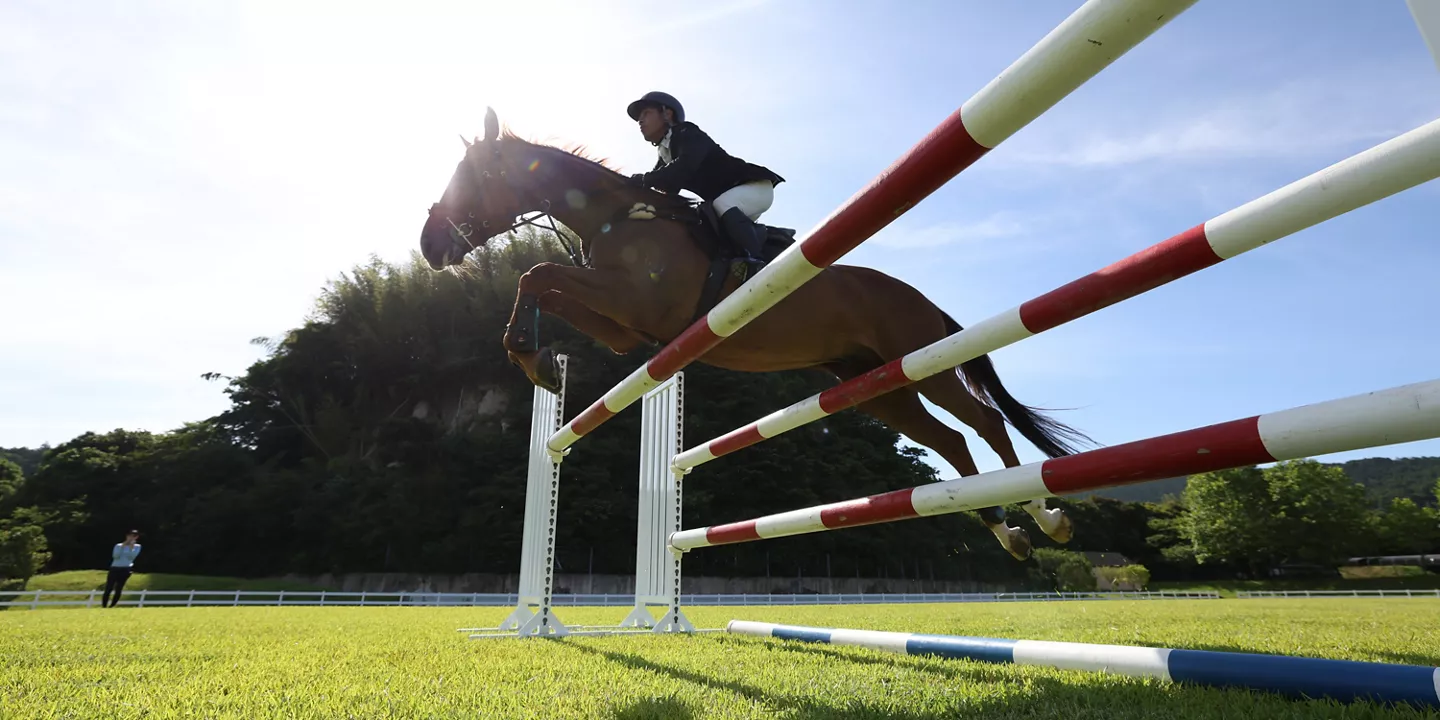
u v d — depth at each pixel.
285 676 2.23
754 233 2.74
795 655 2.88
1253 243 1.38
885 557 31.06
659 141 3.02
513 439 31.22
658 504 4.66
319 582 27.84
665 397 4.76
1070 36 0.93
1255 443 1.26
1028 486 1.75
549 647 3.25
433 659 2.71
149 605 14.84
